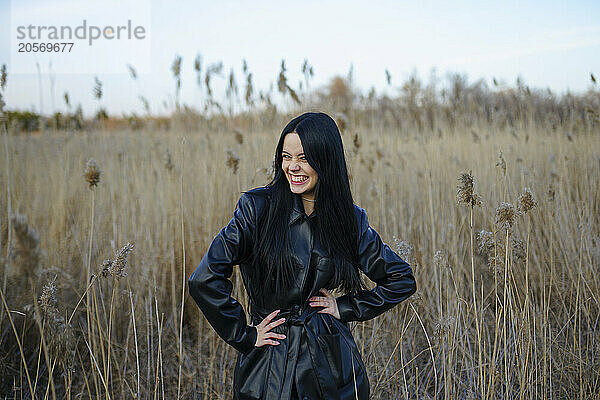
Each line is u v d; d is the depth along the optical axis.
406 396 2.38
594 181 4.05
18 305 2.69
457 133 5.45
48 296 1.71
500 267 2.28
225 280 1.53
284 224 1.59
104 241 3.55
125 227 3.69
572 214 3.67
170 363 2.90
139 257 3.47
